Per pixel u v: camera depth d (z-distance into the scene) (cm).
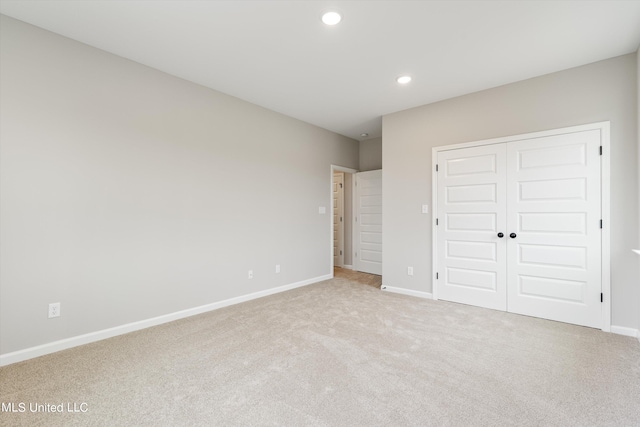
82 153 250
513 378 196
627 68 268
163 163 301
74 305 246
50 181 234
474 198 350
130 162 278
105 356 227
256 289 390
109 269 264
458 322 297
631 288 266
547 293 305
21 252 222
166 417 159
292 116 440
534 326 286
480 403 170
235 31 235
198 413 162
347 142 555
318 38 245
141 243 284
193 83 326
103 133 262
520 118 321
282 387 186
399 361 218
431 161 383
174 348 240
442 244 374
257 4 203
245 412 163
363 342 250
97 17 218
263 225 400
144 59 278
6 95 217
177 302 310
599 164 279
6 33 217
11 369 208
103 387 186
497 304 335
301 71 302
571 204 292
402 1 200
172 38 245
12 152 219
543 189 307
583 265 287
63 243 240
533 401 172
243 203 376
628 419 156
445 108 372
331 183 514
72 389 184
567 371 204
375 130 513
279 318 310
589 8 206
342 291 421
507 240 328
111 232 266
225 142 356
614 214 273
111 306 265
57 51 238
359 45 255
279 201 423
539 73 305
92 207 255
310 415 160
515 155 323
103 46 257
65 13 213
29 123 226
